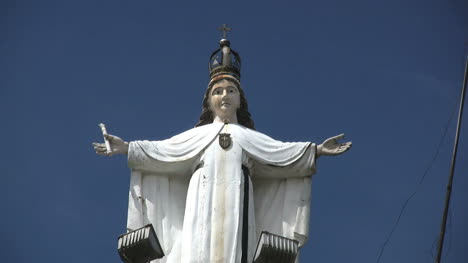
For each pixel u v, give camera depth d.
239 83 38.94
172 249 36.53
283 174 37.47
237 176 36.50
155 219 37.03
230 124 37.91
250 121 39.00
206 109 38.84
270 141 37.47
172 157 37.22
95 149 37.25
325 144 37.28
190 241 35.59
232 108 38.41
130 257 34.47
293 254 34.28
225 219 35.78
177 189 37.59
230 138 37.03
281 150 37.28
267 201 37.53
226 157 36.78
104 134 37.19
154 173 37.56
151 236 34.31
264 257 34.28
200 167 36.97
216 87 38.62
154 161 37.22
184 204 37.44
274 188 37.66
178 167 37.38
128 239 34.41
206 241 35.50
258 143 37.31
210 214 35.91
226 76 38.81
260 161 37.12
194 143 37.28
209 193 36.19
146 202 37.22
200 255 35.38
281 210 37.38
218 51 39.78
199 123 38.88
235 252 35.38
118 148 37.19
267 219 37.28
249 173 37.06
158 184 37.50
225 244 35.47
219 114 38.34
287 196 37.38
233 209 35.94
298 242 34.88
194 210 36.03
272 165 37.19
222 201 36.03
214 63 39.47
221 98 38.38
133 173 37.44
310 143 37.31
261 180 37.78
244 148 37.06
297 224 37.00
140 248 34.28
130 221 36.97
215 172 36.53
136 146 37.16
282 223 37.12
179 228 37.03
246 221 36.06
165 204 37.34
